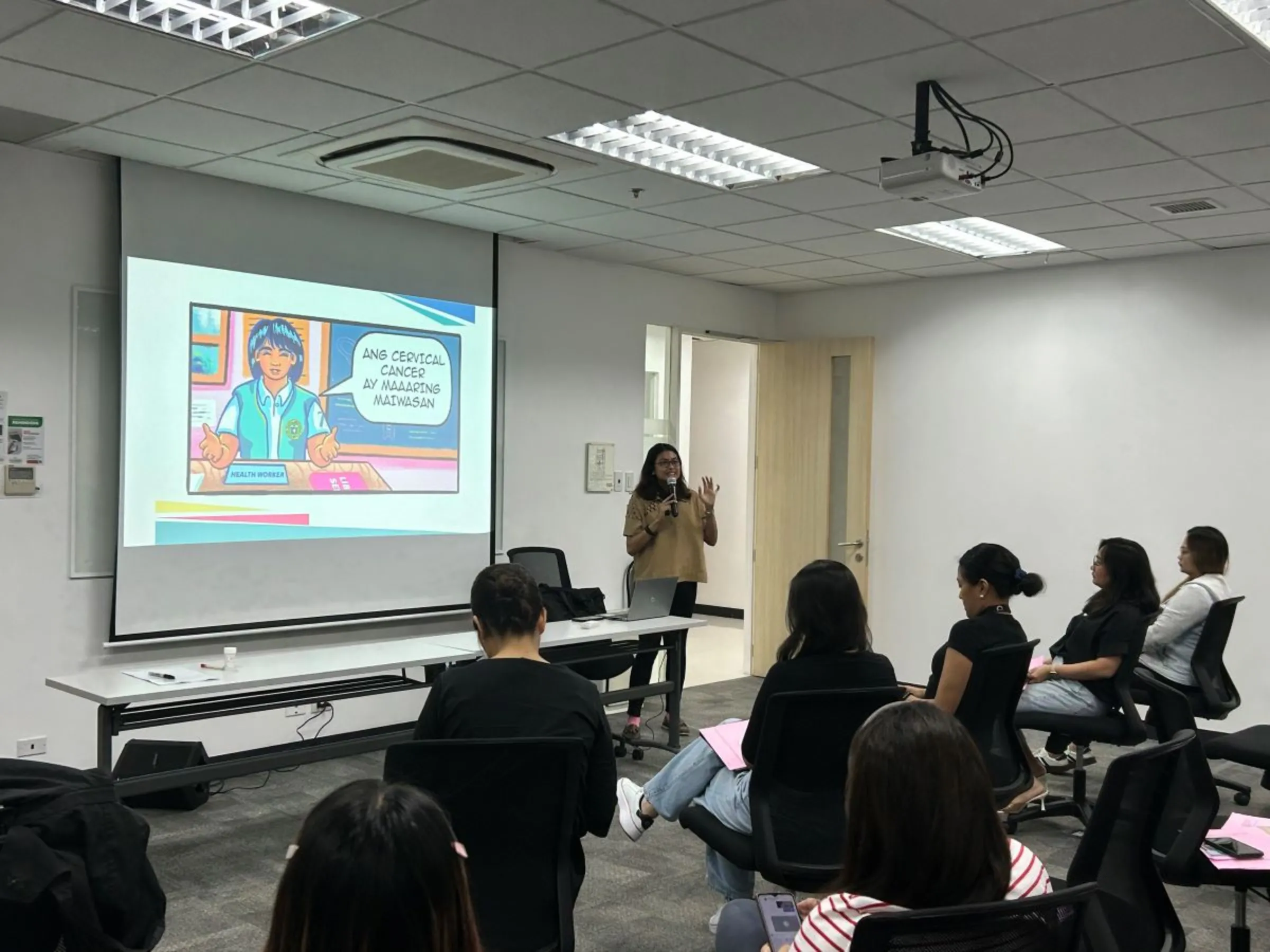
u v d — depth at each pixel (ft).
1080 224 17.46
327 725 17.89
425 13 9.69
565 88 11.66
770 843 8.57
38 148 14.21
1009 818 13.56
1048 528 21.21
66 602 14.71
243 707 13.01
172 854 12.50
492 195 16.39
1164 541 19.72
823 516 24.21
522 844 7.06
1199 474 19.34
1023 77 11.08
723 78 11.27
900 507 23.32
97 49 10.63
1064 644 14.52
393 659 13.80
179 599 15.48
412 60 10.87
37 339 14.34
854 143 13.48
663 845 13.32
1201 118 12.23
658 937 10.62
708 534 19.30
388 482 17.95
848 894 4.67
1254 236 17.99
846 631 8.91
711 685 23.61
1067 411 20.95
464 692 7.70
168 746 14.17
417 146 13.69
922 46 10.32
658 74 11.18
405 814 3.24
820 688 8.82
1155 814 7.35
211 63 11.02
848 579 8.99
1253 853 7.82
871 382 23.61
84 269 14.75
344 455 17.35
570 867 7.29
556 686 7.79
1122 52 10.36
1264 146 13.21
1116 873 7.22
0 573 14.14
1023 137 13.03
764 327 25.43
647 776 16.30
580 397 21.36
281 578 16.63
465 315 18.97
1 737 14.17
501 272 19.85
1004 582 11.34
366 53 10.69
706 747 9.73
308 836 3.21
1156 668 15.21
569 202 16.67
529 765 6.93
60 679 12.20
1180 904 11.62
